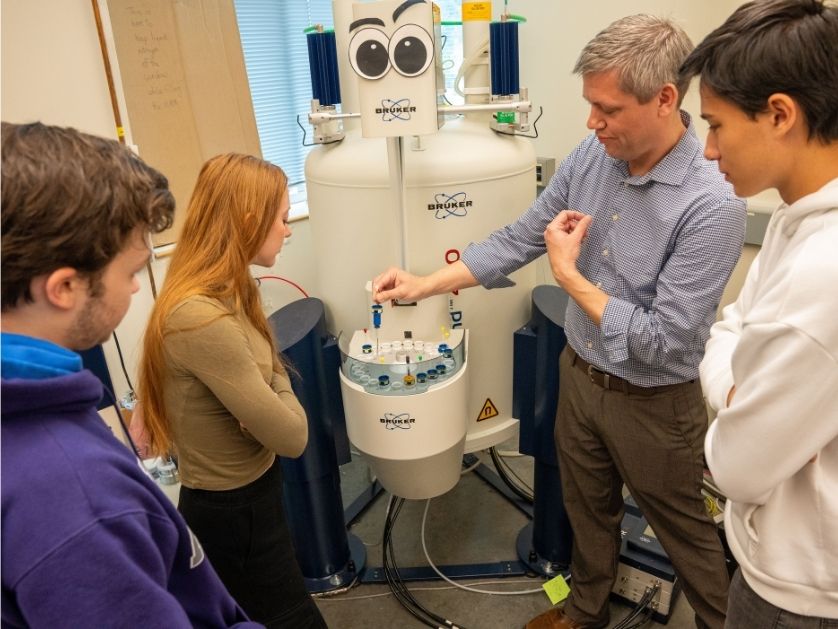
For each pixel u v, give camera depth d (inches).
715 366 34.3
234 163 42.8
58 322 21.2
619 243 49.9
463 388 59.1
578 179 53.4
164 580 21.8
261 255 45.5
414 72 47.7
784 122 25.4
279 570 51.7
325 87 59.1
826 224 25.4
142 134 73.7
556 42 83.0
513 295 66.1
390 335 60.3
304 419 47.5
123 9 69.1
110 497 19.7
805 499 29.5
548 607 68.5
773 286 26.5
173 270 43.2
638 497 55.9
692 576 56.4
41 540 18.3
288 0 92.1
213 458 45.5
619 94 42.4
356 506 84.3
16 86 60.5
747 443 27.2
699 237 44.7
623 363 51.0
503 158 59.3
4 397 18.3
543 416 66.0
